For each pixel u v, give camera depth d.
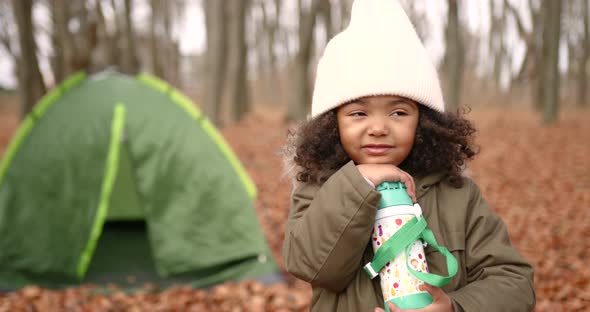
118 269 4.98
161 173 4.67
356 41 1.24
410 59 1.21
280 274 4.50
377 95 1.19
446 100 11.10
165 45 22.72
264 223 6.15
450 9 10.95
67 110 4.87
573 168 8.38
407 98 1.20
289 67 30.41
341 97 1.21
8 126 16.42
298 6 15.57
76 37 12.18
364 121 1.20
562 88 31.08
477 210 1.28
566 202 6.62
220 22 12.57
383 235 1.15
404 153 1.22
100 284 4.55
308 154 1.31
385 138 1.19
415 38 1.26
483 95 32.91
